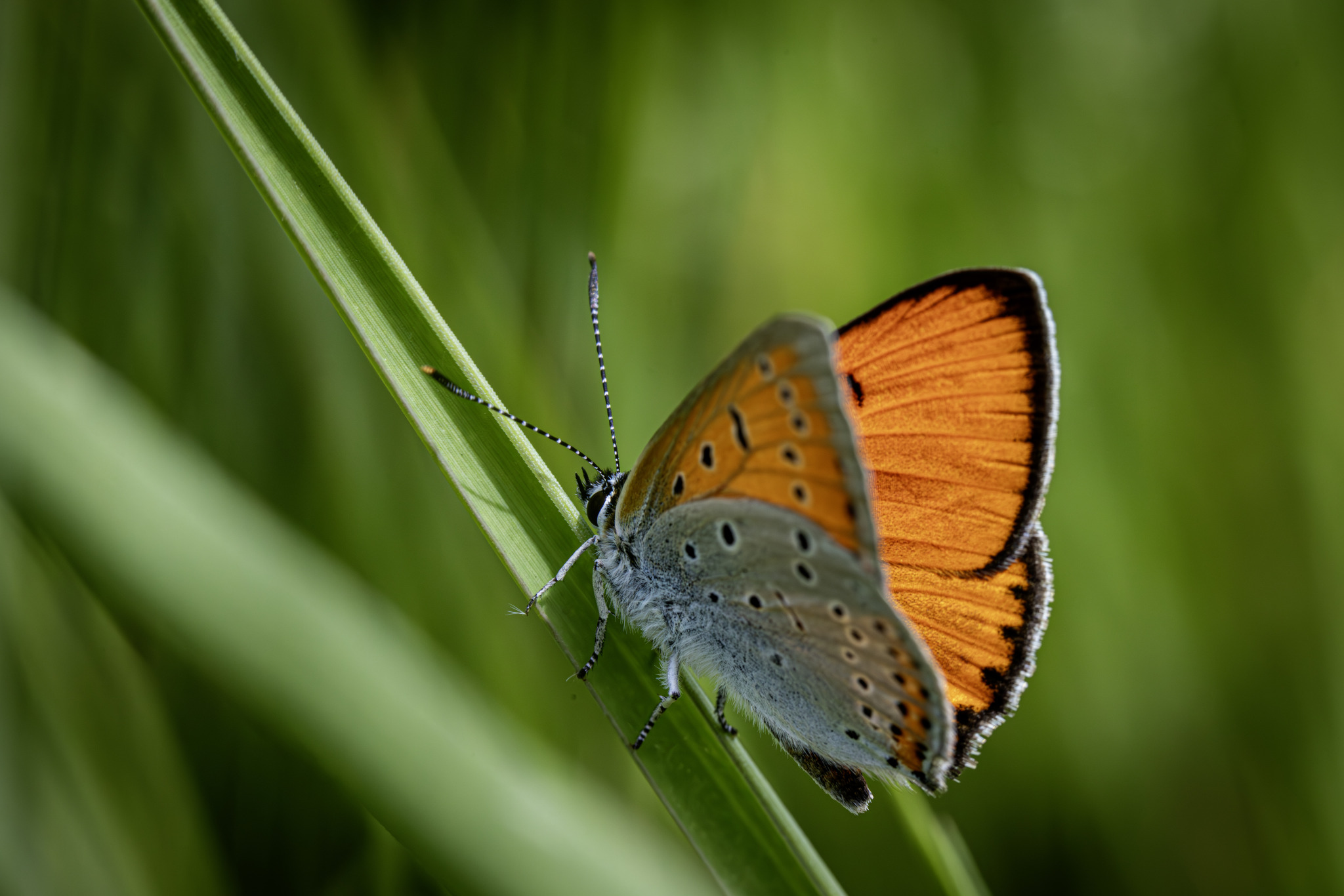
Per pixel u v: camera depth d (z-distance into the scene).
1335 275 0.26
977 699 0.23
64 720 0.23
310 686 0.22
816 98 0.26
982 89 0.26
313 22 0.24
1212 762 0.25
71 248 0.24
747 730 0.25
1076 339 0.26
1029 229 0.26
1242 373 0.26
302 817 0.23
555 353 0.25
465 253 0.24
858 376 0.23
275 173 0.22
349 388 0.24
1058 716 0.25
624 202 0.25
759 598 0.23
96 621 0.23
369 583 0.24
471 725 0.22
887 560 0.23
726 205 0.26
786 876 0.22
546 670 0.24
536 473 0.23
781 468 0.22
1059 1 0.26
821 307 0.26
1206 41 0.26
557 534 0.23
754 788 0.22
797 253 0.26
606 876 0.22
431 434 0.23
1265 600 0.25
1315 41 0.26
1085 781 0.25
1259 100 0.26
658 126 0.26
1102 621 0.25
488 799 0.22
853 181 0.26
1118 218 0.26
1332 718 0.25
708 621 0.23
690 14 0.26
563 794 0.22
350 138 0.24
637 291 0.26
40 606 0.23
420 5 0.24
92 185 0.24
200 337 0.24
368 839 0.24
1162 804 0.25
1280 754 0.25
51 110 0.23
